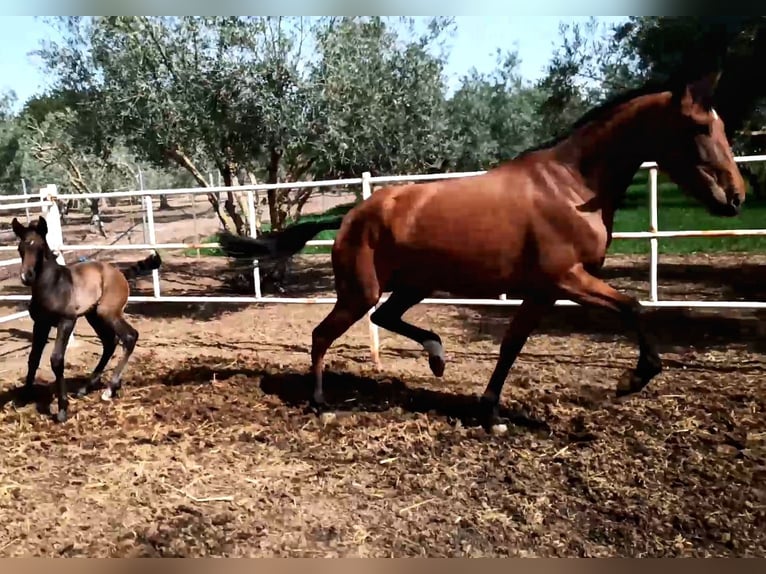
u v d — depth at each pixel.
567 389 4.68
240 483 3.50
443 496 3.28
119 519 3.17
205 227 19.28
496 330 6.81
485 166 13.05
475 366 5.45
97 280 4.74
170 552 2.85
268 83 7.90
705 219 13.66
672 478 3.31
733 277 9.04
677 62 7.22
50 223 6.59
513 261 3.67
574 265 3.60
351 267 4.05
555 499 3.20
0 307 9.55
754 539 2.79
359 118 8.64
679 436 3.77
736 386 4.55
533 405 4.36
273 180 9.09
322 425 4.22
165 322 8.06
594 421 4.03
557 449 3.72
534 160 3.72
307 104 8.09
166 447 3.99
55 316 4.48
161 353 6.39
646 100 3.49
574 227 3.55
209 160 9.38
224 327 7.65
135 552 2.87
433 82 9.62
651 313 7.16
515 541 2.87
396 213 3.87
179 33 8.12
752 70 6.08
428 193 3.83
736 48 6.02
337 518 3.11
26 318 8.41
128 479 3.60
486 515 3.08
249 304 9.05
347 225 4.07
